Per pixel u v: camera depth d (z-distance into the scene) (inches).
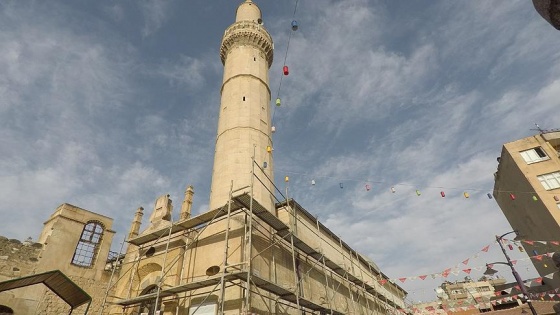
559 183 1047.6
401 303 1750.7
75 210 982.4
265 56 1348.4
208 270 730.8
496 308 1508.4
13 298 764.6
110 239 1035.3
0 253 793.6
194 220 772.0
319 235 1012.5
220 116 1136.8
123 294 842.8
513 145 1193.4
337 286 1050.7
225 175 901.8
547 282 1172.5
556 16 95.2
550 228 1031.6
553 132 1162.6
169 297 733.3
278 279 753.0
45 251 868.6
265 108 1144.8
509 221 1421.0
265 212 712.4
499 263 729.0
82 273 927.7
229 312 619.2
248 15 1531.7
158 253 848.9
